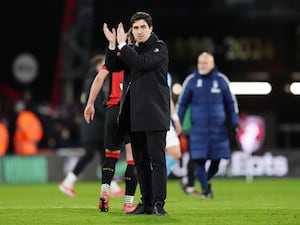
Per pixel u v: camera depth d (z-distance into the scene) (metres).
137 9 87.44
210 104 44.78
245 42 91.00
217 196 48.16
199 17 89.88
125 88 31.67
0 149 70.06
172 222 29.86
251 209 35.53
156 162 30.91
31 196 49.75
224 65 91.06
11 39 82.44
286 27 91.50
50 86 82.50
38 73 82.69
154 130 30.72
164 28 89.56
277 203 41.34
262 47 91.19
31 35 82.31
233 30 90.81
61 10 81.12
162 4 88.88
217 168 45.94
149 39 30.98
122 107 31.62
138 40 30.95
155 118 30.69
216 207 37.81
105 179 33.72
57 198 47.44
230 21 90.69
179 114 45.28
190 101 45.31
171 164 46.81
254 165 70.31
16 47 82.62
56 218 31.52
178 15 89.31
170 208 36.75
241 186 60.06
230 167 69.88
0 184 64.69
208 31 90.31
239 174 70.00
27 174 65.75
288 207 37.88
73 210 34.59
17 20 82.31
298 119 91.31
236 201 43.00
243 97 91.50
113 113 33.38
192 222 30.03
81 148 72.56
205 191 45.59
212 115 44.75
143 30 30.84
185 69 90.06
